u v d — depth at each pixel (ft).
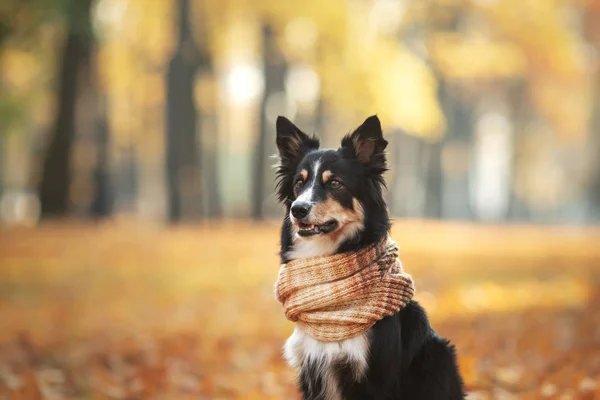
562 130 148.56
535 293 41.68
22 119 106.42
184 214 89.40
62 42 86.22
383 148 17.31
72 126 83.66
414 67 90.07
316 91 89.56
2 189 154.10
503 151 182.70
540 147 157.79
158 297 42.55
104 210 96.07
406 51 95.35
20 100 100.07
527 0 109.09
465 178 149.69
